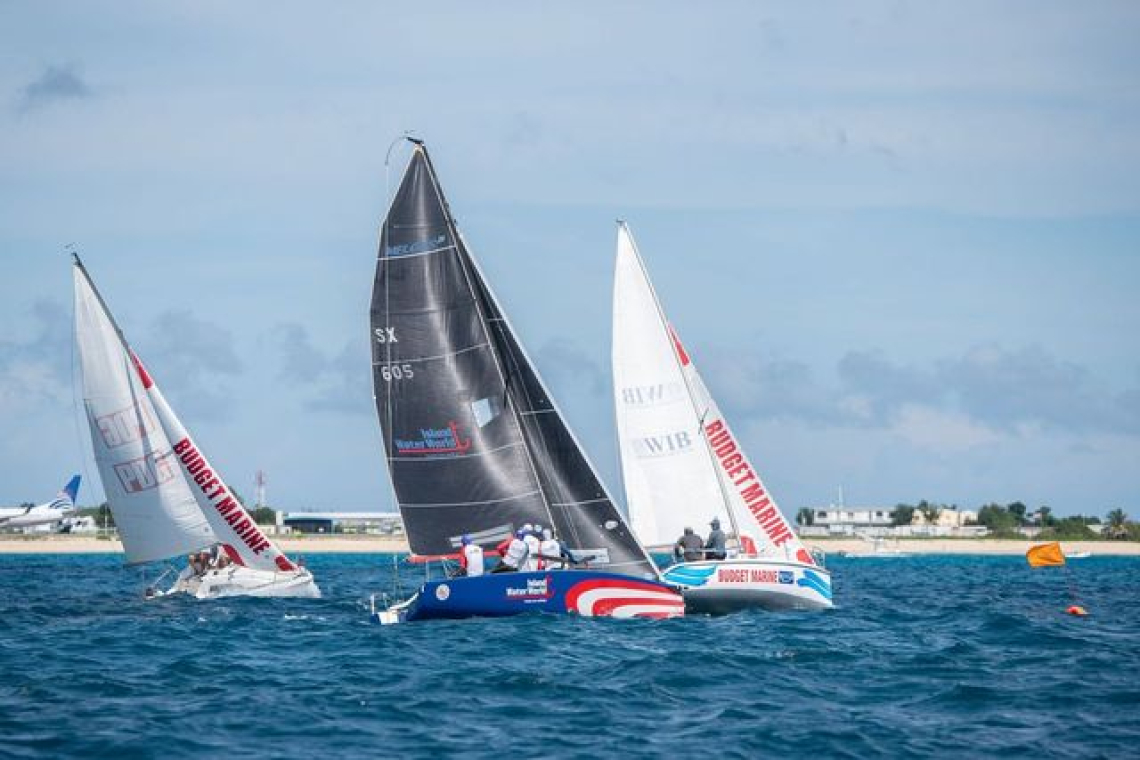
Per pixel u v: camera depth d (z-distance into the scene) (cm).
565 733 5306
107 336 11281
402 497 8619
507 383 8619
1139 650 7806
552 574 8431
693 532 9450
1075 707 5869
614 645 7481
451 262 8506
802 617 9188
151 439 11356
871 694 6188
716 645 7581
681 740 5194
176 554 11488
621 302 9631
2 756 4903
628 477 9631
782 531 9838
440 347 8506
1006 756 4988
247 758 4891
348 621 9212
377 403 8612
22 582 16600
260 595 11488
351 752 4981
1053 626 9331
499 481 8531
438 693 6091
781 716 5641
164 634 8431
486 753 4978
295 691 6150
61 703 5869
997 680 6556
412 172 8538
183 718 5528
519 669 6669
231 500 11481
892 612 10462
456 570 8856
